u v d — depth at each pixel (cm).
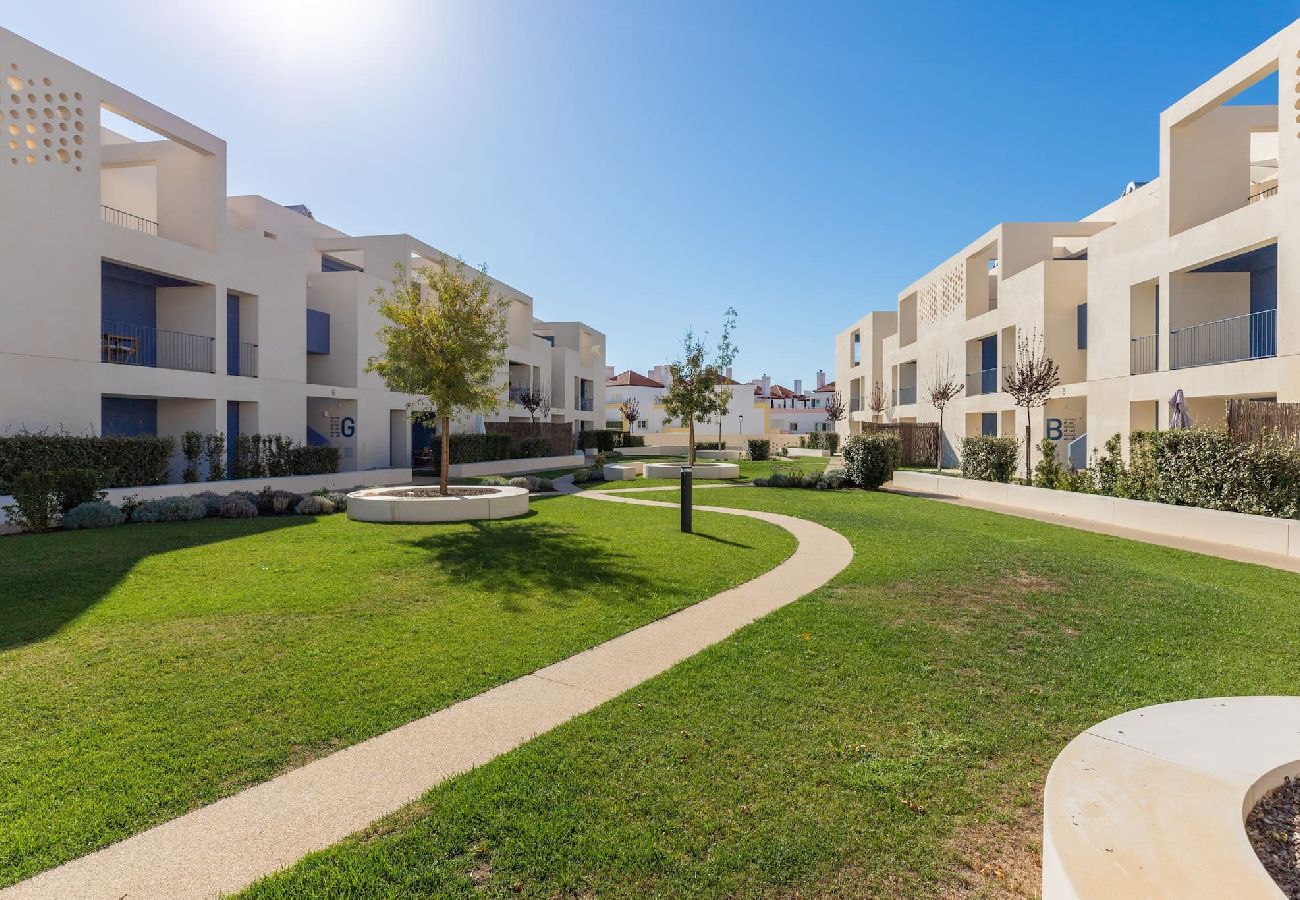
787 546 975
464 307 1427
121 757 361
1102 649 529
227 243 1933
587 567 831
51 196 1473
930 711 418
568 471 3016
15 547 965
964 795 327
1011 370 2388
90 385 1545
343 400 2464
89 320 1546
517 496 1341
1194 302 1644
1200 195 1625
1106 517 1225
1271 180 1881
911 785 335
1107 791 271
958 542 998
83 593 698
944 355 3053
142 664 496
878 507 1484
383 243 2725
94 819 304
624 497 1748
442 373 1390
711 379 2556
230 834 295
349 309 2473
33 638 554
